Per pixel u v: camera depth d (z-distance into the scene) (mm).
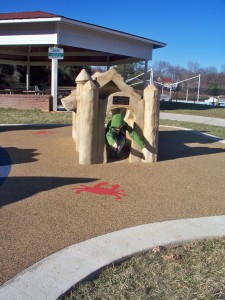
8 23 16312
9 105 17312
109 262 2965
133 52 19938
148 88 6418
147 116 6434
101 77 6199
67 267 2885
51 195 4672
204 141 9500
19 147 7773
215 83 65062
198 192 5020
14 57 25109
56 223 3789
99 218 3963
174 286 2713
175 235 3516
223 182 5551
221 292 2627
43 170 5895
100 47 18156
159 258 3119
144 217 4031
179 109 23094
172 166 6441
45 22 16000
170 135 10414
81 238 3451
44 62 25516
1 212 4039
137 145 6512
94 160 6344
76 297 2562
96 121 6215
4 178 5391
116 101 6277
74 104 7191
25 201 4410
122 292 2633
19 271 2848
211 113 20609
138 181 5449
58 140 8711
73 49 25172
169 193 4934
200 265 3000
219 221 3916
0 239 3385
